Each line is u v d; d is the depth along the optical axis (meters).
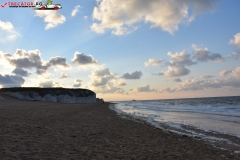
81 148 7.87
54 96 78.38
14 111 22.08
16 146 7.17
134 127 15.72
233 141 11.15
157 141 10.60
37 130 10.88
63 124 14.45
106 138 10.47
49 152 6.84
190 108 42.75
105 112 32.97
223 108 37.66
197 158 7.59
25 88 76.31
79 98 97.19
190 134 13.29
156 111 36.81
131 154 7.54
